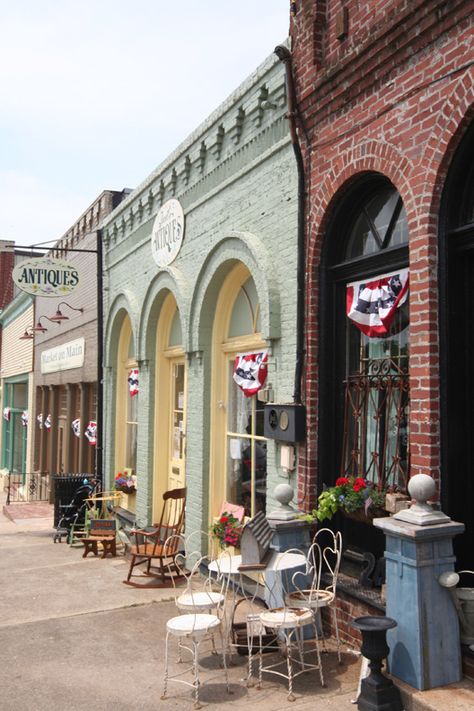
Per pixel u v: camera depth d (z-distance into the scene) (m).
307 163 6.48
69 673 5.27
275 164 7.08
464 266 5.04
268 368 7.04
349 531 6.11
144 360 10.87
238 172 7.84
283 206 6.91
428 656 4.38
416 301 5.02
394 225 5.75
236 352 8.41
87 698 4.80
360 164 5.73
